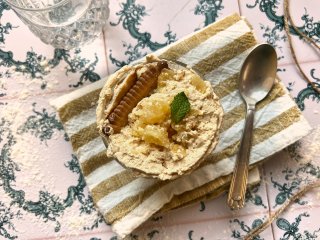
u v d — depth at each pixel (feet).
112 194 1.02
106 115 0.95
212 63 1.04
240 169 1.00
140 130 0.93
